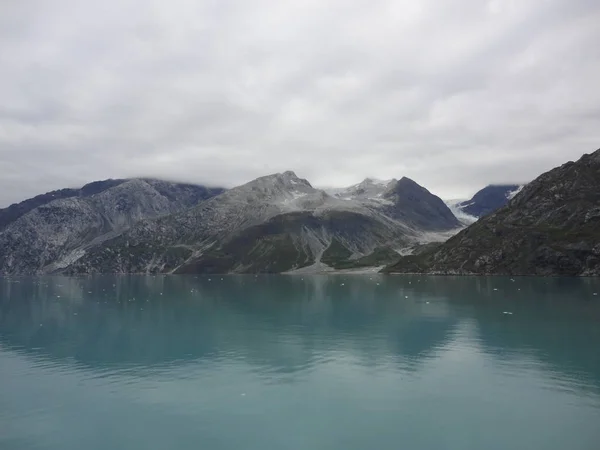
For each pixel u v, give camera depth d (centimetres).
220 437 3419
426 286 16612
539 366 5103
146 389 4497
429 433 3434
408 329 7512
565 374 4794
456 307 10225
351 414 3803
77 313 10288
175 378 4856
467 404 3975
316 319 8856
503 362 5294
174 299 13712
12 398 4266
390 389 4394
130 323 8662
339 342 6556
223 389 4472
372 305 11100
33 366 5394
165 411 3919
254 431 3509
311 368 5175
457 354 5709
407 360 5453
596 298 11375
